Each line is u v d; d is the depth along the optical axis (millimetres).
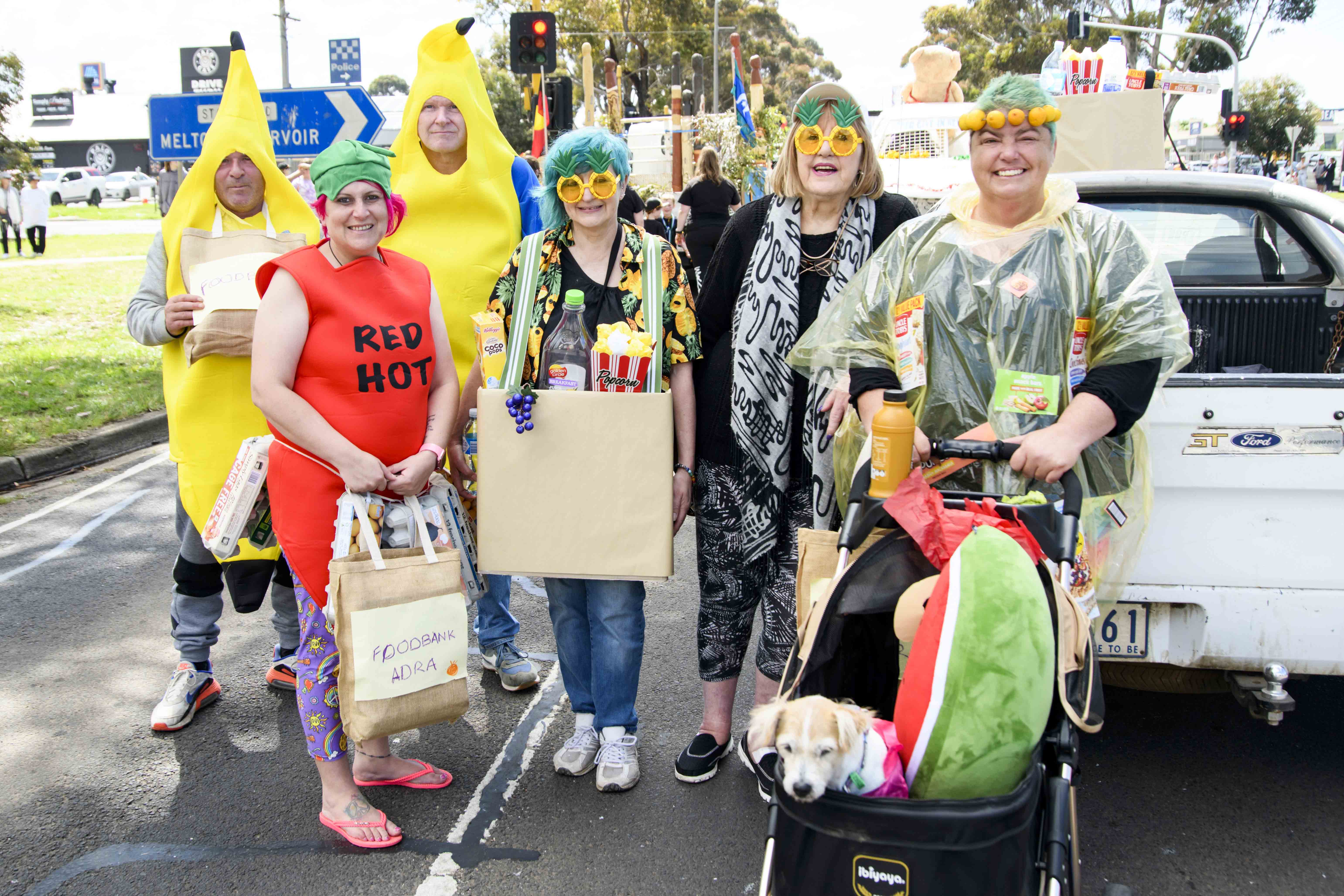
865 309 2646
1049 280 2420
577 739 3236
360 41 28125
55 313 13156
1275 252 3984
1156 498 2660
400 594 2611
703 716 3623
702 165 8234
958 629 1735
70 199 44094
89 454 7598
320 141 8445
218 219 3502
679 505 3059
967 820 1599
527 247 3000
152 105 8594
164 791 3107
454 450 3152
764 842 2836
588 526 2895
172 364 3432
